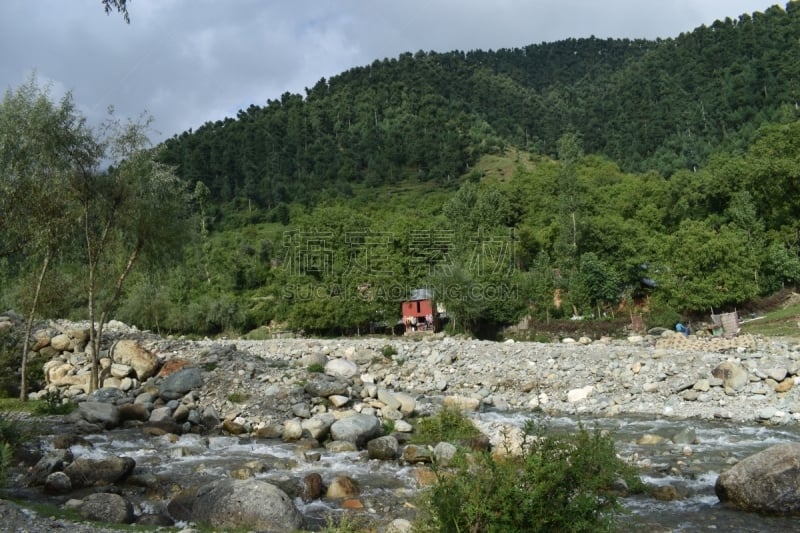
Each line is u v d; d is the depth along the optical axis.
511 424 22.45
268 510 11.35
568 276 69.31
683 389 27.11
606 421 23.64
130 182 26.50
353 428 19.27
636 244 70.88
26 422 20.11
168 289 82.62
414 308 74.12
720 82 172.50
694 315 55.06
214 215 159.88
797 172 68.94
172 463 16.55
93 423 20.47
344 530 10.26
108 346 31.45
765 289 59.41
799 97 143.62
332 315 73.50
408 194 169.75
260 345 43.62
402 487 14.55
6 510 10.52
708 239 55.91
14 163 23.98
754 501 12.55
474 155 192.75
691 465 16.39
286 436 20.09
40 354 30.69
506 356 34.94
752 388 25.86
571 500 8.31
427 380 33.25
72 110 25.11
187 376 24.92
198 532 10.20
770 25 190.75
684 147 153.00
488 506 8.02
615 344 40.59
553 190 110.38
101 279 30.62
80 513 11.16
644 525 11.84
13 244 24.88
